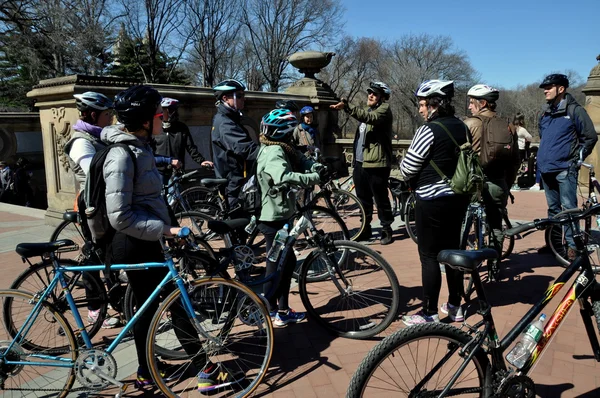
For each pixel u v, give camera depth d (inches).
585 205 177.8
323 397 110.4
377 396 94.7
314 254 143.6
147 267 106.3
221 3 1217.4
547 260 206.2
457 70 2091.5
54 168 280.4
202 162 237.3
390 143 228.8
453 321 148.2
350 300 152.2
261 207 146.0
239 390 114.1
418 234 138.0
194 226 194.4
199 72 1488.7
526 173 450.9
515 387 89.0
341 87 1994.3
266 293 138.9
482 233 168.4
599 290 98.0
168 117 230.4
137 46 1139.9
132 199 103.7
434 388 88.4
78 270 110.0
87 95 140.5
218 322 115.7
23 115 526.6
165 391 106.0
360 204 240.5
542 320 92.4
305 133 283.6
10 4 871.7
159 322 104.6
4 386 110.6
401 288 176.6
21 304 118.8
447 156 130.2
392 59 2119.8
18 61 960.9
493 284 178.5
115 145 101.0
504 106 2851.9
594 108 350.0
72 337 109.7
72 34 893.2
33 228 281.0
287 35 1509.6
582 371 118.6
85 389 109.0
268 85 1630.2
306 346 134.6
